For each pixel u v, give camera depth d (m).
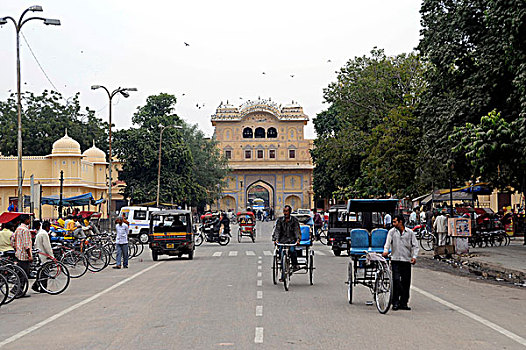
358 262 14.37
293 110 94.88
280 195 94.31
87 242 23.31
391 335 9.12
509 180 27.58
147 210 41.88
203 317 10.91
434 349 8.13
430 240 30.77
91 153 69.38
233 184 94.19
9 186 60.62
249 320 10.53
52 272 15.48
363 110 42.00
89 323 10.59
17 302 13.91
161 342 8.73
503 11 20.20
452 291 14.83
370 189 47.72
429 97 27.31
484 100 23.41
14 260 15.84
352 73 41.88
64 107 76.25
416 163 34.81
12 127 71.00
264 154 93.88
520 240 35.47
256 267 21.75
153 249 25.78
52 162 61.34
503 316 10.96
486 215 30.25
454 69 24.81
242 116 93.81
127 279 18.38
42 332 9.88
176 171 66.50
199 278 18.06
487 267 20.41
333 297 13.64
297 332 9.38
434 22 26.16
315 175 76.50
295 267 15.84
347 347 8.27
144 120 66.62
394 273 11.70
